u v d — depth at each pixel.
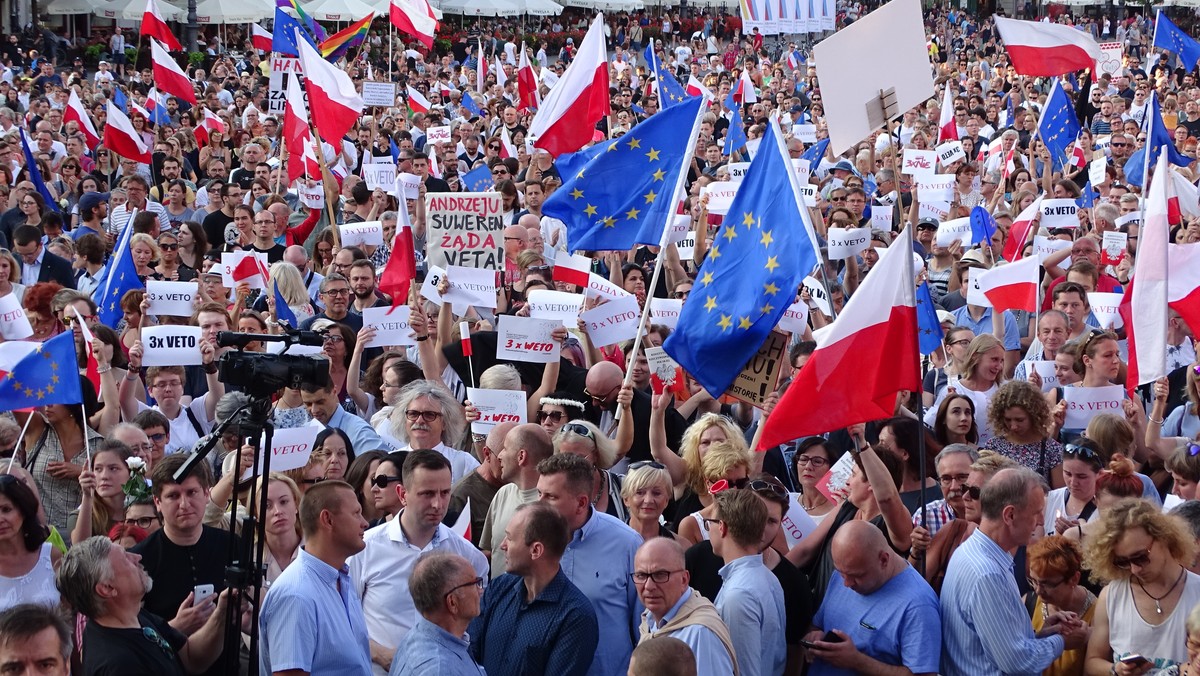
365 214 17.58
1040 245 14.79
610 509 8.42
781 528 7.62
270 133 26.45
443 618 6.01
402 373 10.37
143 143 22.27
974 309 13.25
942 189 17.92
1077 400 9.83
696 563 7.21
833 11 46.06
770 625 6.43
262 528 6.29
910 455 8.30
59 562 6.75
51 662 5.34
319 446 8.66
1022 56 22.61
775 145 8.45
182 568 7.10
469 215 11.09
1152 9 67.69
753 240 8.47
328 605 6.37
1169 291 10.45
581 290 13.51
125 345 11.94
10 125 26.16
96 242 14.99
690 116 11.29
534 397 10.49
